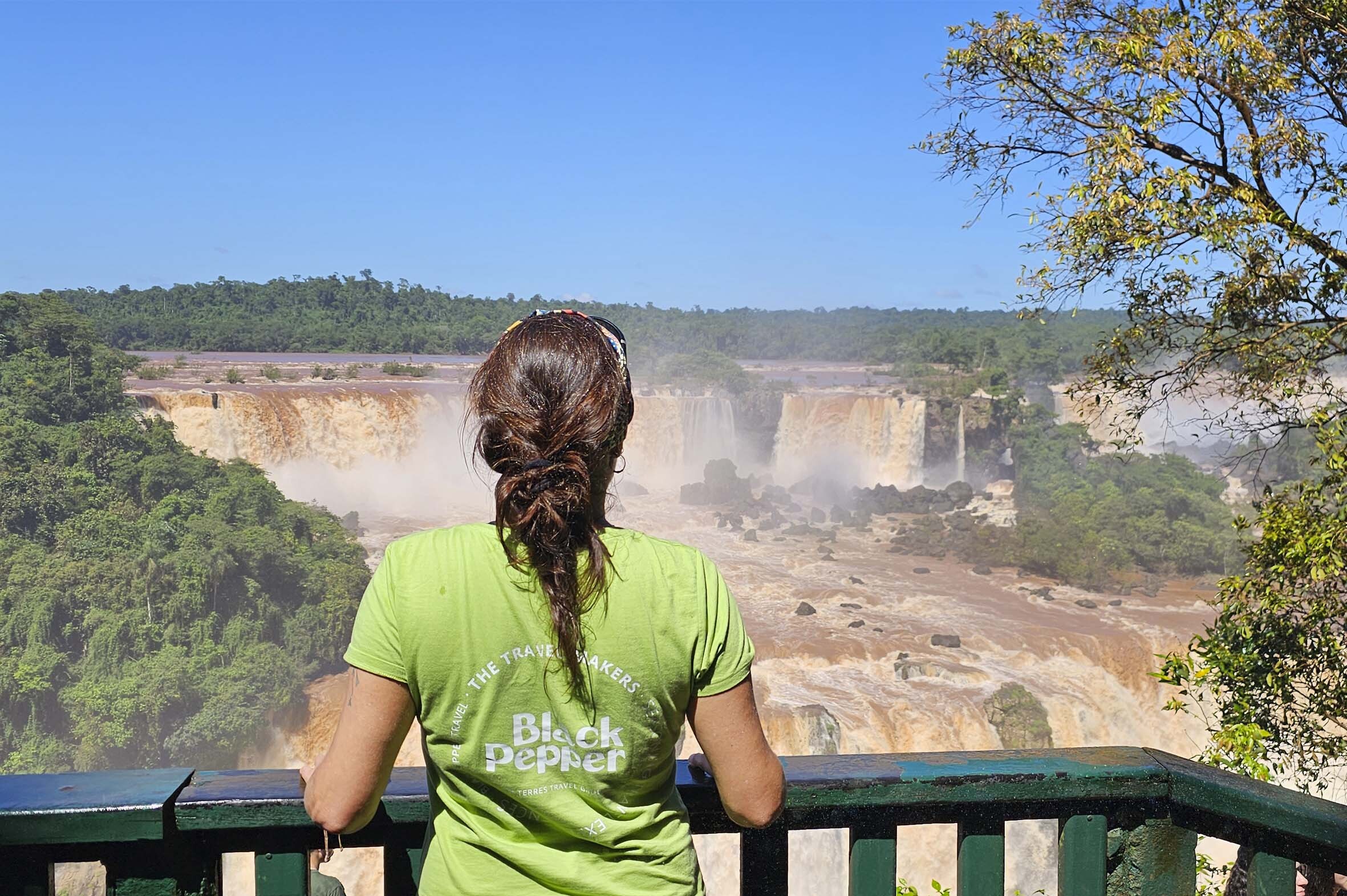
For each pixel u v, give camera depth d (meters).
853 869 2.50
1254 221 9.05
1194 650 10.37
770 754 1.98
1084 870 2.62
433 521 50.81
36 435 43.09
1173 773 2.59
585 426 1.84
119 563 34.72
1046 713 28.89
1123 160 8.88
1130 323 10.84
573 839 1.92
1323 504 9.93
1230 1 9.53
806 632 33.84
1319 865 2.48
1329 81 9.68
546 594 1.81
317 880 2.48
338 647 36.38
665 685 1.87
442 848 1.96
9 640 32.53
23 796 2.13
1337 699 9.58
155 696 29.86
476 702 1.85
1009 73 10.21
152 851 2.21
